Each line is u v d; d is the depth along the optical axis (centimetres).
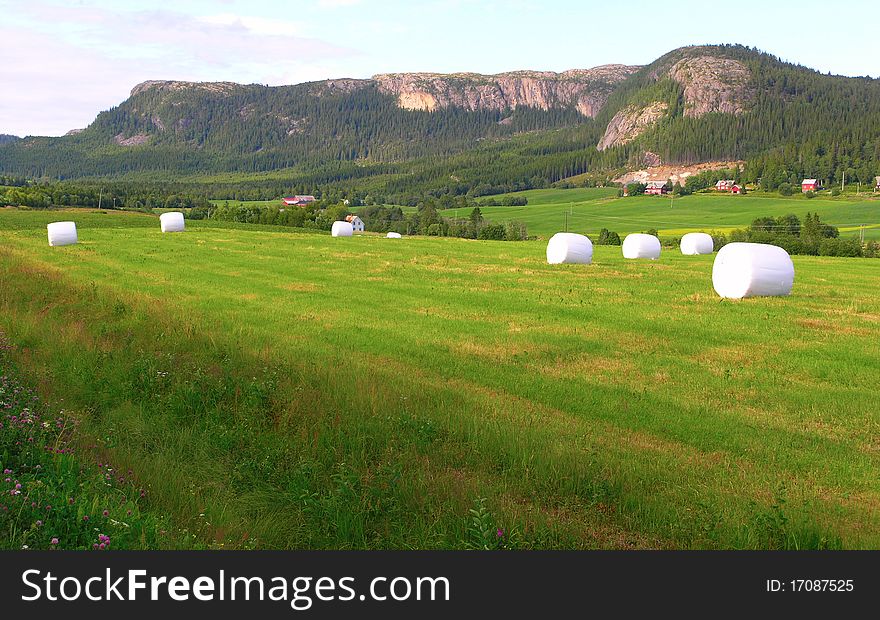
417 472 943
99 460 916
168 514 791
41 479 779
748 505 859
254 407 1166
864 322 2298
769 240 8100
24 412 994
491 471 977
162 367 1383
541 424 1176
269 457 969
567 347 1875
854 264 4828
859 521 855
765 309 2539
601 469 962
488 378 1535
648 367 1670
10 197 11056
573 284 3247
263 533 776
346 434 1077
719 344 1952
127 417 1130
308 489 885
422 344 1883
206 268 3681
